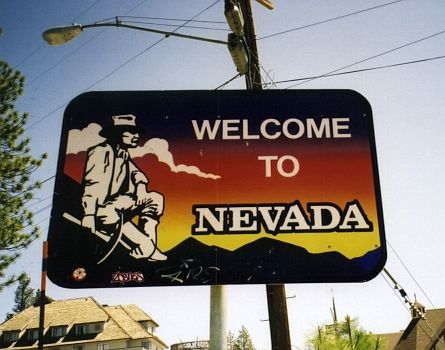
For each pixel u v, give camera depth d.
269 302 7.86
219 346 4.12
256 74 7.67
